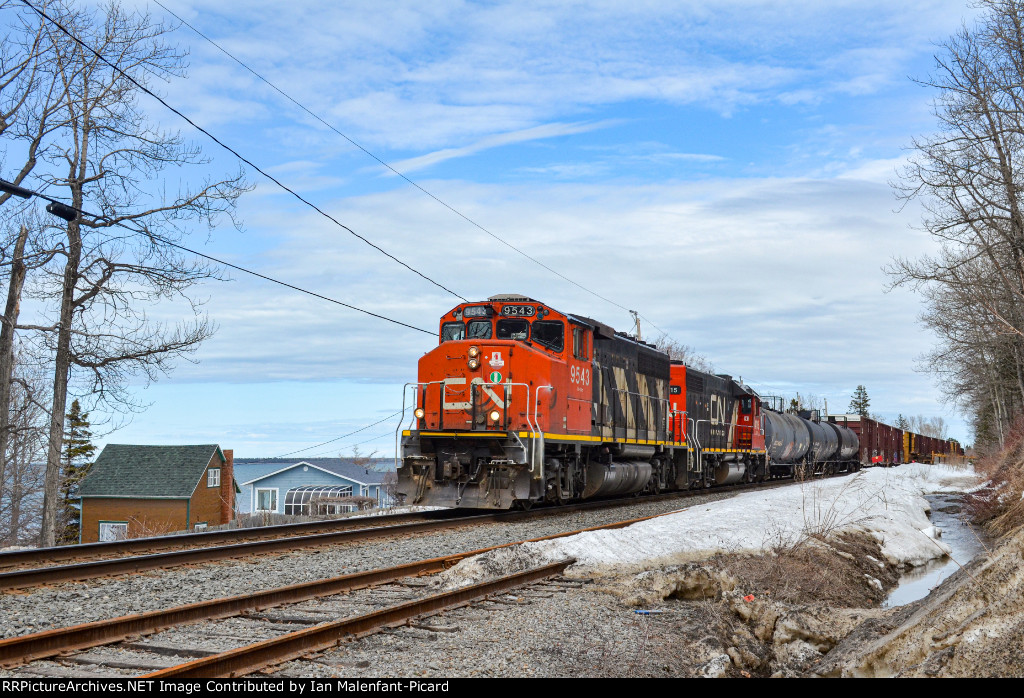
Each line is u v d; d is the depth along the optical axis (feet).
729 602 35.68
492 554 39.34
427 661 23.71
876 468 190.70
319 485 191.01
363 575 34.37
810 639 32.65
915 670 23.03
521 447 57.11
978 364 134.62
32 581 32.78
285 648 22.94
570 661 25.08
